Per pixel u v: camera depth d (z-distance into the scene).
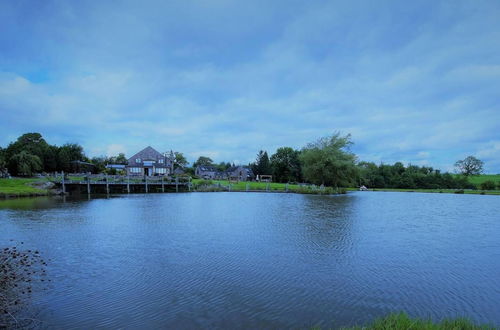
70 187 49.50
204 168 123.19
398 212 28.89
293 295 8.90
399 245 15.22
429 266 11.89
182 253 13.31
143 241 15.50
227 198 43.28
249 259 12.45
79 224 20.28
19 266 10.87
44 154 77.69
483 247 15.02
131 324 7.11
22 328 6.88
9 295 8.55
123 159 127.75
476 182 94.12
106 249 13.90
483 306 8.34
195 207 30.81
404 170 105.31
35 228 18.73
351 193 58.59
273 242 15.45
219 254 13.16
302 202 37.53
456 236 17.66
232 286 9.55
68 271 10.89
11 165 60.88
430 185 91.00
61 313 7.64
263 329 6.90
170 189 59.03
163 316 7.51
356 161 58.34
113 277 10.30
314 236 16.92
